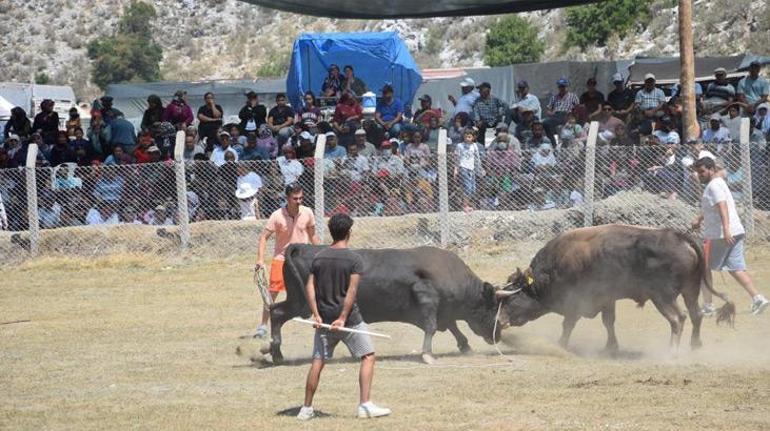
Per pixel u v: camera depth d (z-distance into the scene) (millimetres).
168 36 172750
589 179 45156
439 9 54875
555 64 69688
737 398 21562
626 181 45938
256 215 47719
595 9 120250
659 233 26375
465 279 27250
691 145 45000
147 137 51156
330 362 27312
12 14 177000
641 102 52625
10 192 48656
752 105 50875
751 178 44656
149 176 48156
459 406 21594
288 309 26922
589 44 120812
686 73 48312
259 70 152750
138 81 159375
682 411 20562
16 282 44094
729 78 63594
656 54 112062
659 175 45406
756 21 109750
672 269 26016
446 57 138000
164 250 47188
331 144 49031
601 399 21844
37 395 24219
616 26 119375
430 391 23172
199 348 29828
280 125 54969
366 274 26562
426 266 26828
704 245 30859
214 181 47688
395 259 26797
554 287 27484
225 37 170250
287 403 22469
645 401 21547
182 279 43500
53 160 52844
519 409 21156
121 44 161875
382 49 68188
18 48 170250
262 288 30484
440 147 45875
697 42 110812
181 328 33250
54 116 56438
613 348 27516
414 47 144750
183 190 47031
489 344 27859
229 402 22766
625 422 19781
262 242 30219
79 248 47438
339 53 67688
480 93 54469
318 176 45750
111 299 39750
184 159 49469
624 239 26578
